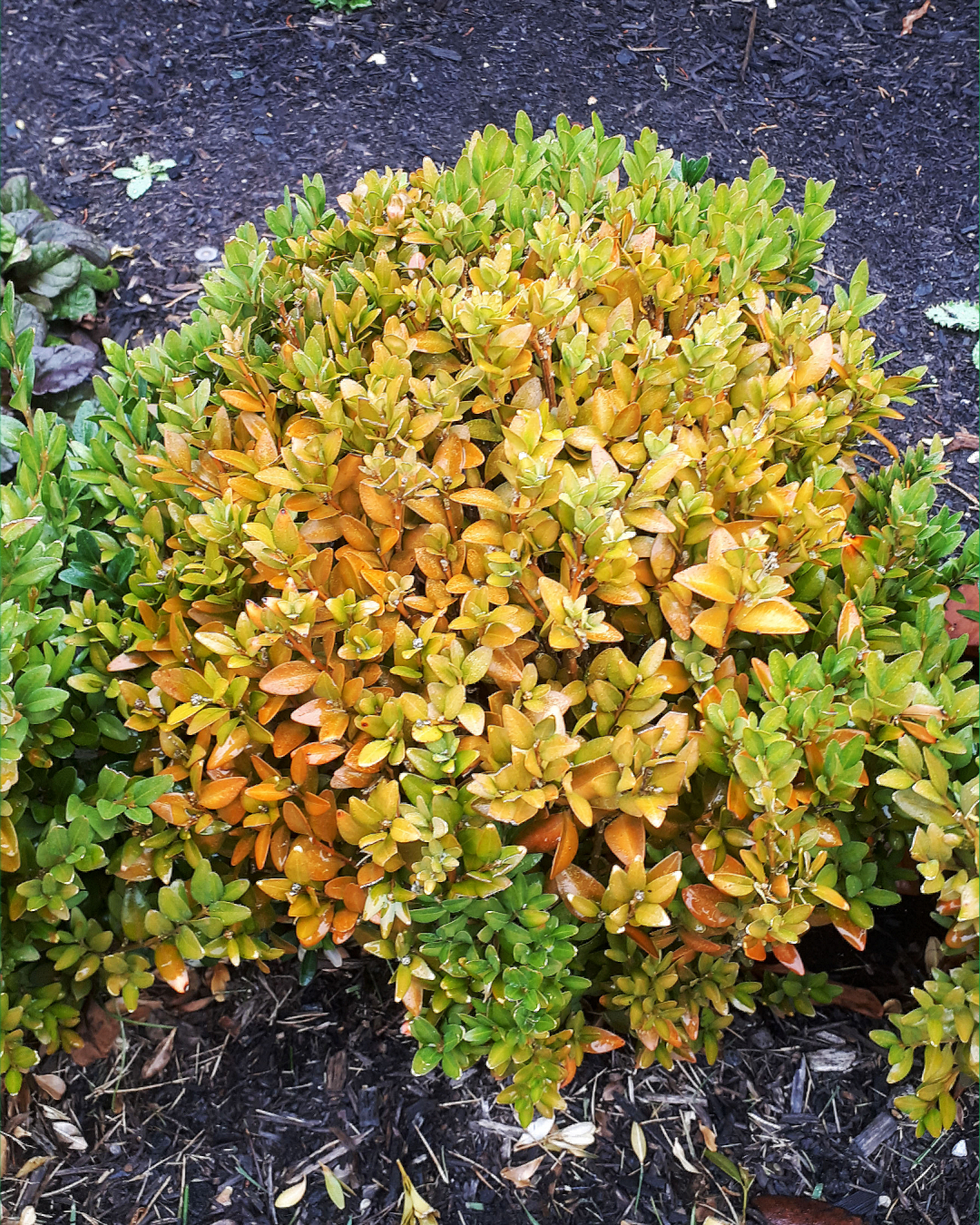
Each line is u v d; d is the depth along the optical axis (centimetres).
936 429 99
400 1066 60
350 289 64
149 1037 61
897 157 121
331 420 53
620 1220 55
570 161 72
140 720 52
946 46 133
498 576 51
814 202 69
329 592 54
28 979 56
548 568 56
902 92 128
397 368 55
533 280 63
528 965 50
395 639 52
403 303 62
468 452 55
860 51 134
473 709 48
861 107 127
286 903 61
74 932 54
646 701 50
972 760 53
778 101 127
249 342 63
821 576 56
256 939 56
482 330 53
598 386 57
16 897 52
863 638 54
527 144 72
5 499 54
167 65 126
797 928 48
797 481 61
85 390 94
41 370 91
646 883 50
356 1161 57
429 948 51
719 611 50
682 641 52
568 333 57
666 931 54
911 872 56
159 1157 57
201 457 58
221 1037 61
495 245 65
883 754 50
